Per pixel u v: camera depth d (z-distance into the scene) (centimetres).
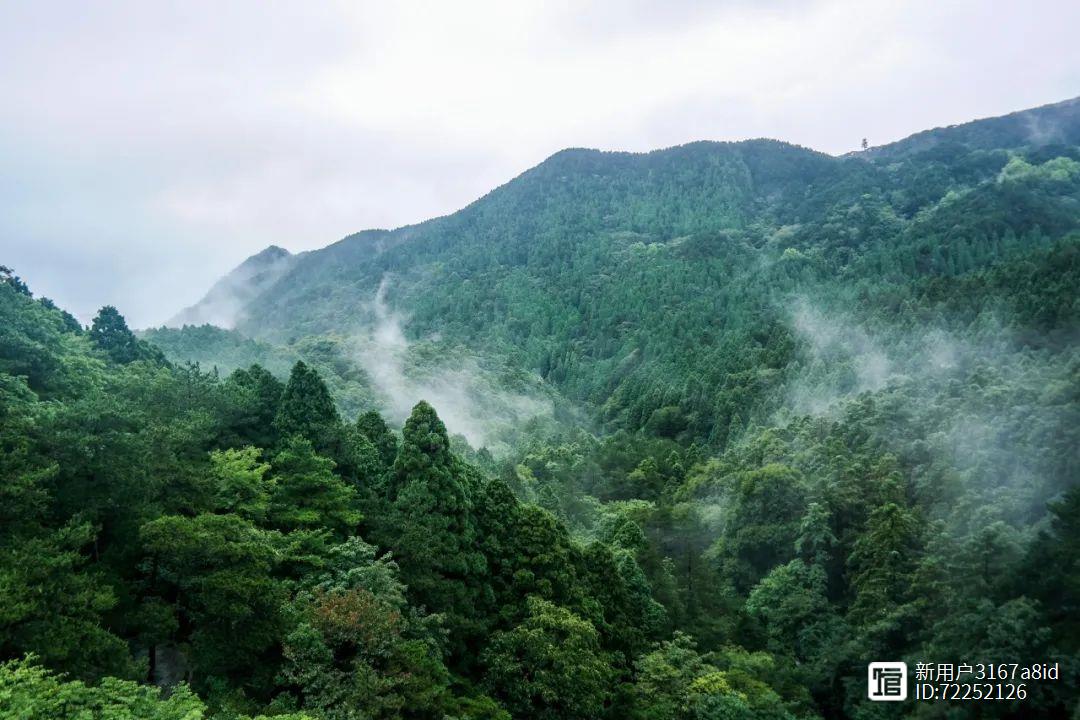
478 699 3397
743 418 11731
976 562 4853
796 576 6119
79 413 3406
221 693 2792
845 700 4844
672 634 5109
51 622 2306
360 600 2988
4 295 7438
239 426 4731
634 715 4053
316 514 3838
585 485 10594
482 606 4112
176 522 2883
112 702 2136
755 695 4428
